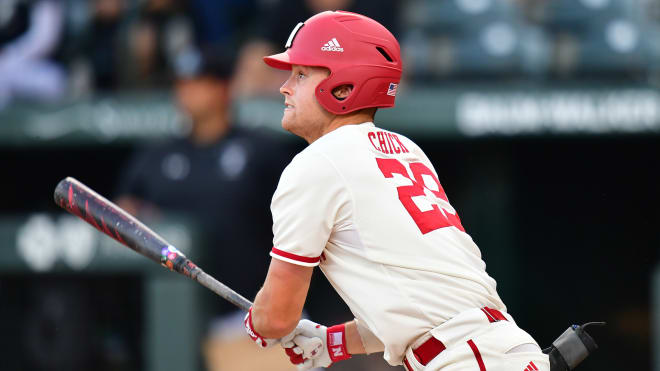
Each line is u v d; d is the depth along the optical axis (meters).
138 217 19.28
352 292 9.98
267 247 19.64
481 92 20.73
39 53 23.81
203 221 19.20
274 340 10.75
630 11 22.69
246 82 22.08
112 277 20.14
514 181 23.09
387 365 22.17
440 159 22.89
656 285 19.38
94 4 23.97
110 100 21.75
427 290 9.84
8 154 24.19
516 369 9.74
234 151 19.36
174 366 19.66
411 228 9.93
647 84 20.77
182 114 20.56
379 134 10.45
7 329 20.89
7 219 20.72
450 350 9.77
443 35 22.56
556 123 20.59
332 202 9.84
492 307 10.15
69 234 20.36
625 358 22.92
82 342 20.53
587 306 23.20
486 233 22.73
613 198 22.92
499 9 22.75
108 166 23.94
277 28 22.06
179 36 23.80
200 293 19.53
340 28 10.26
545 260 23.33
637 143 22.45
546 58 22.48
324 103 10.31
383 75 10.30
